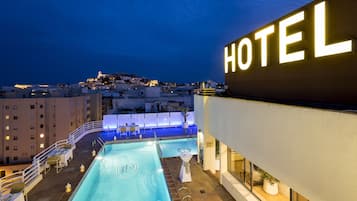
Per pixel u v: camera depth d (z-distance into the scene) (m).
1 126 56.38
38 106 58.44
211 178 12.43
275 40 7.66
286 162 5.95
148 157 18.66
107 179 14.13
